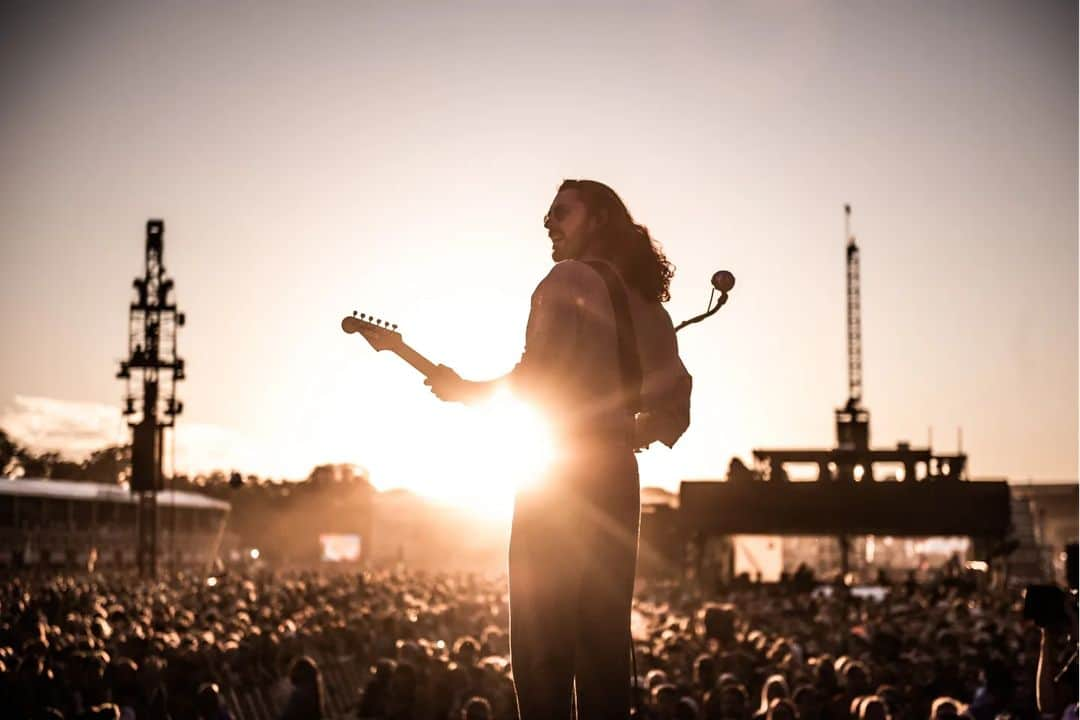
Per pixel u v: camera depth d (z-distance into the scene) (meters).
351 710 30.53
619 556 4.34
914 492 86.44
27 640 26.45
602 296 4.42
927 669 24.34
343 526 177.88
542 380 4.34
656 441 4.57
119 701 19.44
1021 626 36.91
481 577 101.56
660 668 24.92
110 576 91.00
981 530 85.75
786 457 90.81
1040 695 10.92
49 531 112.31
